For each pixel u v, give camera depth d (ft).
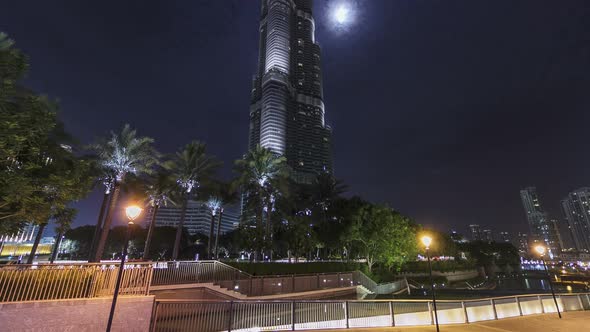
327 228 166.71
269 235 128.67
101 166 93.66
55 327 30.14
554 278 357.82
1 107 34.42
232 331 37.81
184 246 274.36
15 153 36.96
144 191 119.24
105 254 244.42
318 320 42.45
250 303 38.40
